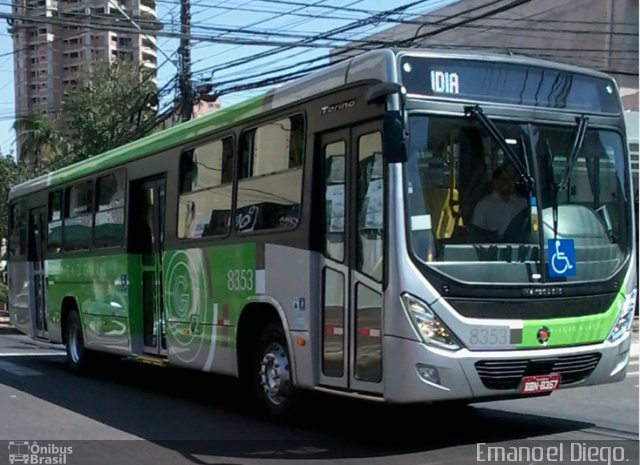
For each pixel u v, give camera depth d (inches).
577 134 303.6
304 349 321.7
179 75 789.9
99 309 512.4
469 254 279.6
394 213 276.4
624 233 312.8
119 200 488.7
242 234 365.4
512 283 282.4
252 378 368.5
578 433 321.7
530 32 1074.7
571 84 309.3
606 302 301.3
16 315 659.4
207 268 393.1
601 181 309.4
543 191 294.0
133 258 472.4
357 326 296.4
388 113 268.1
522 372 281.7
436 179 280.7
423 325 271.9
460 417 359.9
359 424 345.1
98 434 346.3
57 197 585.6
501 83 295.3
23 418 388.5
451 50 302.4
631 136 691.4
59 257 576.7
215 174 392.8
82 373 542.9
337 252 308.8
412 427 337.7
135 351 468.8
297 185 330.6
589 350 294.4
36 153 1352.1
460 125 286.5
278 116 346.6
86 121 1212.5
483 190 286.0
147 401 433.1
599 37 1013.2
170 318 429.1
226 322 376.2
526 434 320.5
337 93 310.5
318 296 318.7
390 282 276.5
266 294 346.9
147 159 458.6
